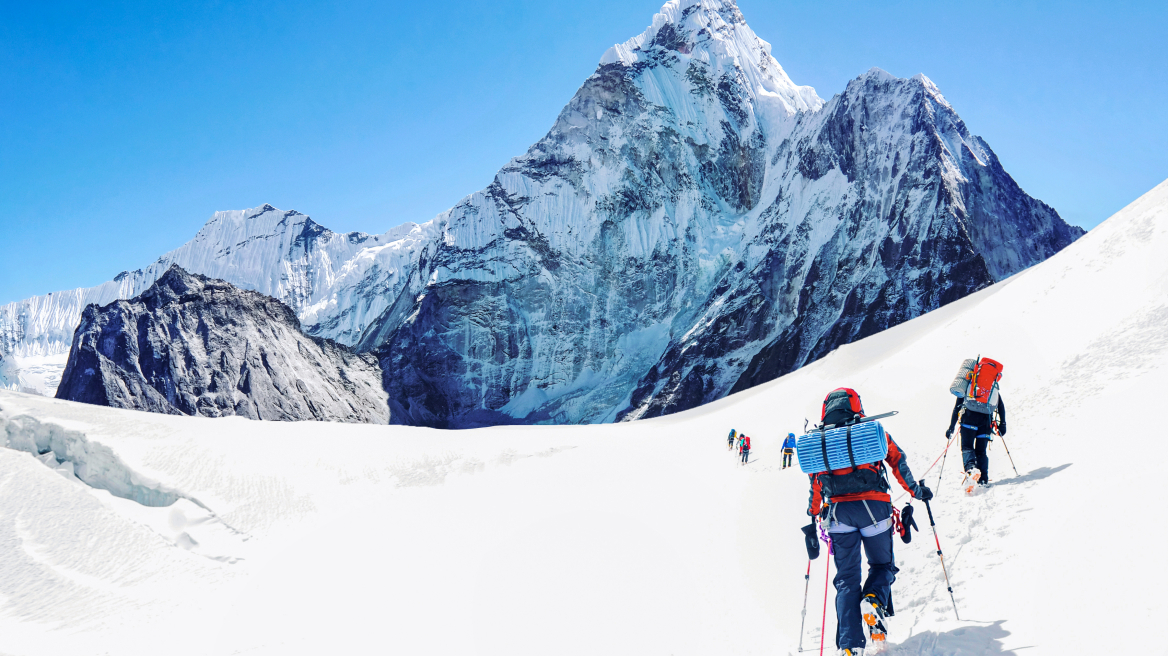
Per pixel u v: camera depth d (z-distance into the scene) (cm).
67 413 3644
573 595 1125
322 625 1572
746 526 1359
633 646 773
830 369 4319
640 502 2100
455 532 2327
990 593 451
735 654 647
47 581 2281
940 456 964
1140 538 398
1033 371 1220
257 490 3325
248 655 1395
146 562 2528
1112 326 1118
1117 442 596
